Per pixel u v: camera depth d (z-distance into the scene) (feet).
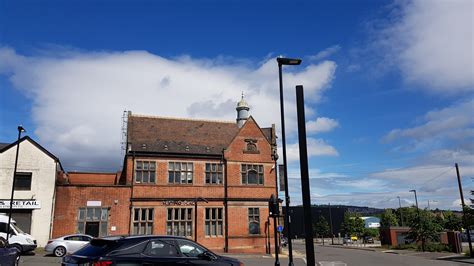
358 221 297.12
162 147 114.01
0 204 95.35
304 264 82.53
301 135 41.47
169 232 107.55
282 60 53.72
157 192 108.88
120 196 105.70
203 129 126.82
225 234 112.06
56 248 79.97
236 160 117.80
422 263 90.63
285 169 50.31
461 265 85.81
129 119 116.88
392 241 187.32
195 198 111.45
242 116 138.92
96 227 102.47
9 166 98.07
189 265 31.07
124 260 28.37
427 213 162.09
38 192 98.37
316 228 290.15
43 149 101.09
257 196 116.78
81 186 103.40
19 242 79.00
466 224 110.42
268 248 113.60
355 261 96.68
